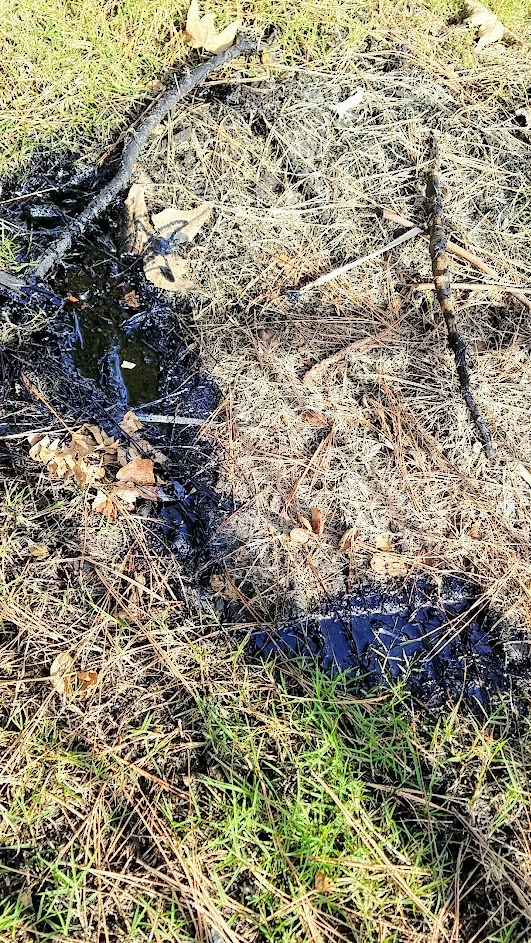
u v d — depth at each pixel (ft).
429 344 4.79
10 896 3.60
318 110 5.31
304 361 4.70
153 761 3.84
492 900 3.76
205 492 4.43
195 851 3.70
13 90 5.24
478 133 5.41
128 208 5.05
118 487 4.30
